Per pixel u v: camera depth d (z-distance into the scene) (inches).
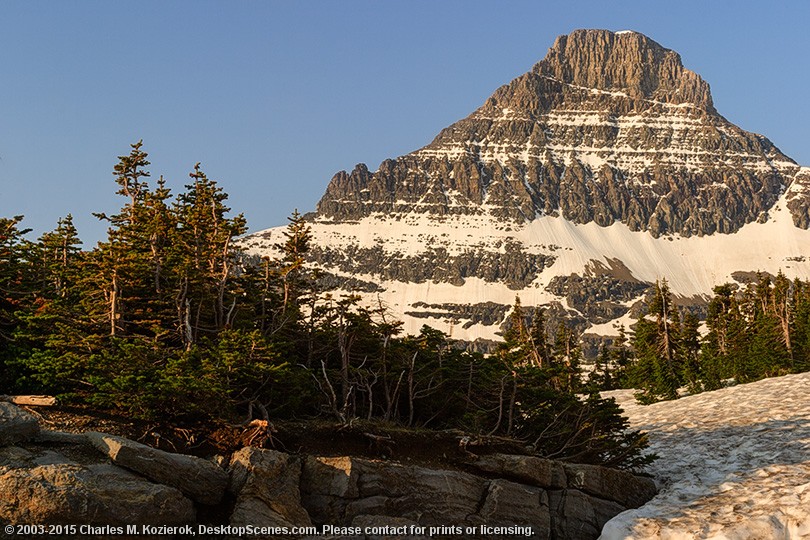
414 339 1446.9
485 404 1407.5
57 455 977.5
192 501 1019.3
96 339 1171.3
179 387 1065.5
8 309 1348.4
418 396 1392.7
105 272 1225.4
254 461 1059.9
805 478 1299.2
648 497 1353.3
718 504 1237.7
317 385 1353.3
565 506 1230.3
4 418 972.6
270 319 1439.5
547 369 1393.9
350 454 1192.8
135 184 1502.2
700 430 1717.5
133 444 999.6
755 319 3678.6
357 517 1058.7
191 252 1369.3
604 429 1428.4
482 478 1210.6
